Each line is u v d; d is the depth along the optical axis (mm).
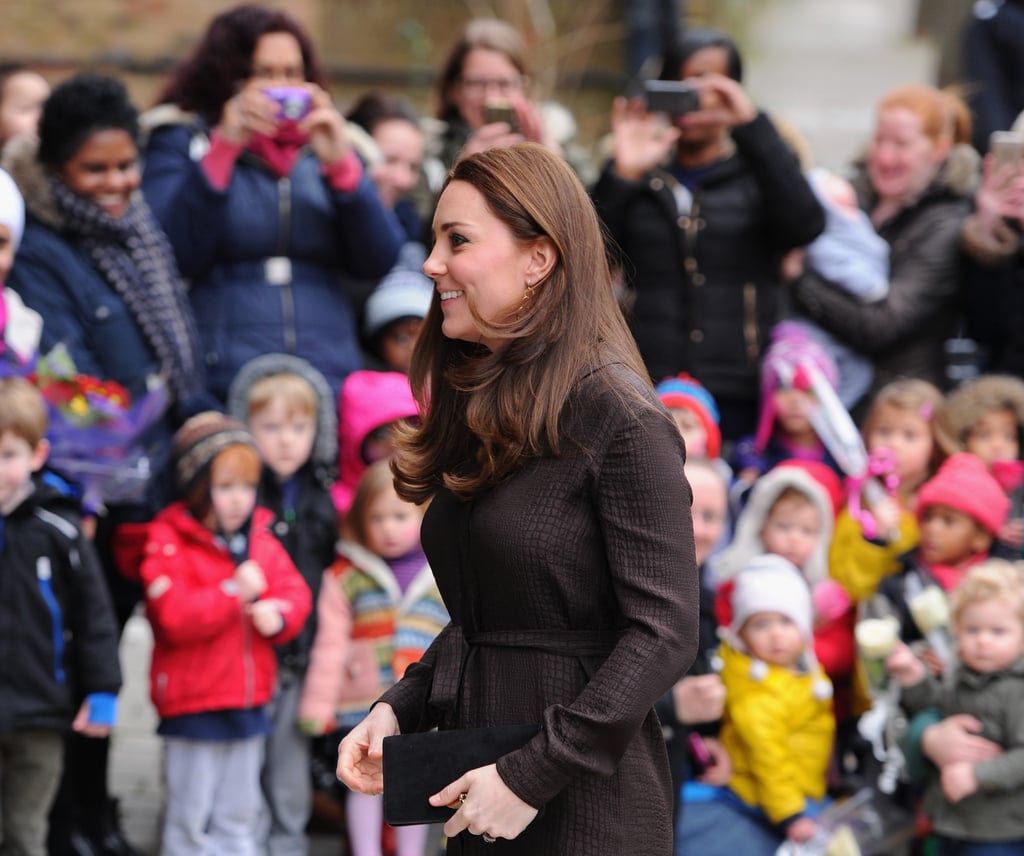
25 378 15609
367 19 35781
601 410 9125
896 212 20609
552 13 36344
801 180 18750
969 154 20469
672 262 19062
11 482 14820
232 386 17344
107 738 16938
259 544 16391
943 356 20594
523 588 9242
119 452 16031
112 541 16625
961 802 15711
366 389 18047
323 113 17484
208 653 15797
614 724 8727
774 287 19578
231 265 17984
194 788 15875
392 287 19297
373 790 9992
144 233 16906
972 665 15719
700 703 15594
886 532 17344
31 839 15305
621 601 9031
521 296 9352
